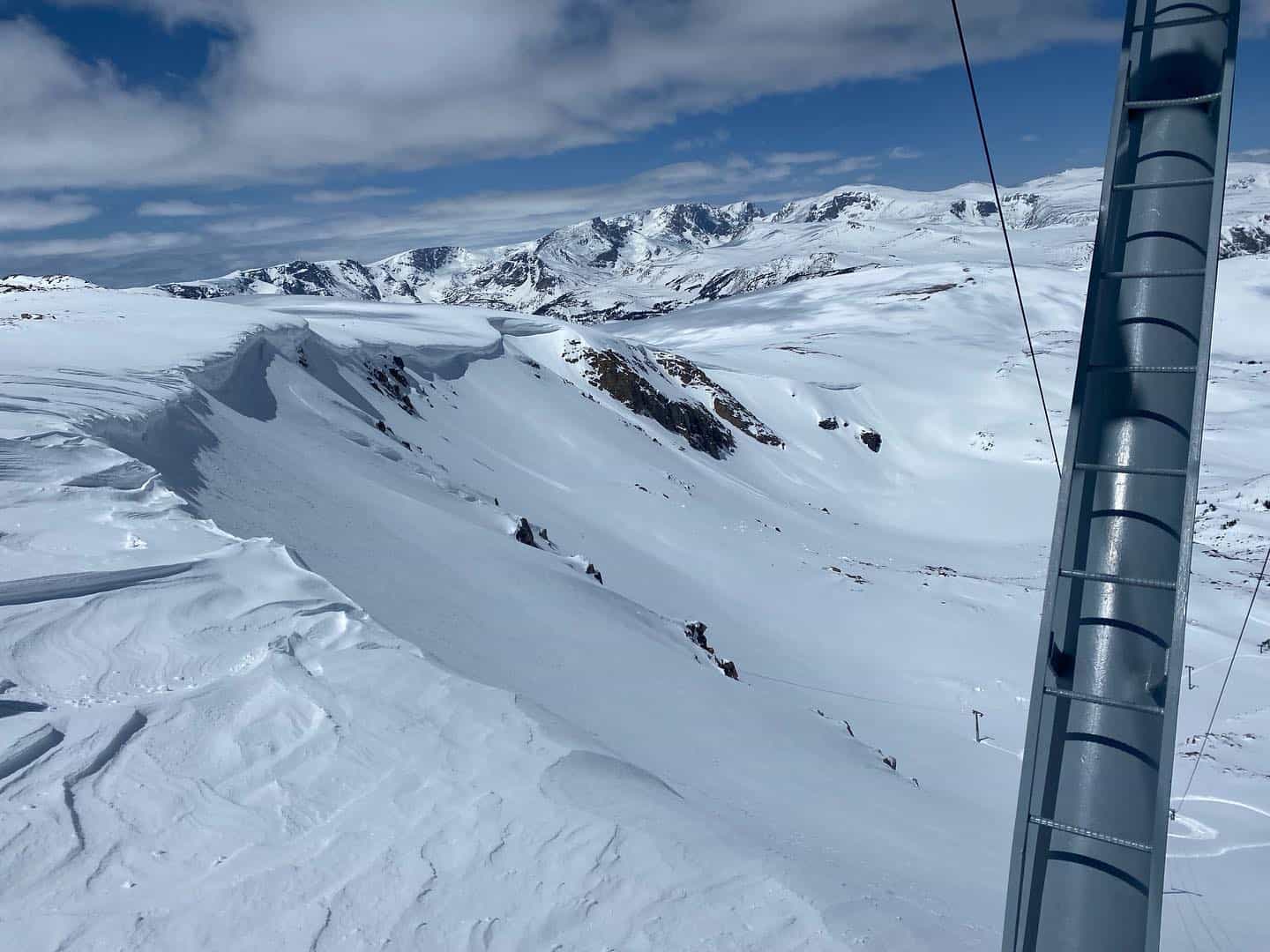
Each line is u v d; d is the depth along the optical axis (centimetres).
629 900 586
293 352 3797
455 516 2628
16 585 831
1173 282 500
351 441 3030
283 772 675
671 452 7406
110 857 550
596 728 1145
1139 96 538
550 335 8800
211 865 559
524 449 5894
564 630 1739
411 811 648
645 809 714
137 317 3412
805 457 10106
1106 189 518
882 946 591
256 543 1106
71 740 657
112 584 901
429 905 550
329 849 592
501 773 723
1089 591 497
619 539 4550
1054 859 479
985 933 729
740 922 582
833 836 1020
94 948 475
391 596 1407
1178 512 482
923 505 9300
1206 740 3172
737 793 1077
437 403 5666
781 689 2945
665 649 2053
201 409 2056
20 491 1070
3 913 490
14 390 1585
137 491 1173
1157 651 476
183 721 711
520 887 582
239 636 888
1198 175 507
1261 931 1598
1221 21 521
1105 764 473
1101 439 507
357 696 808
